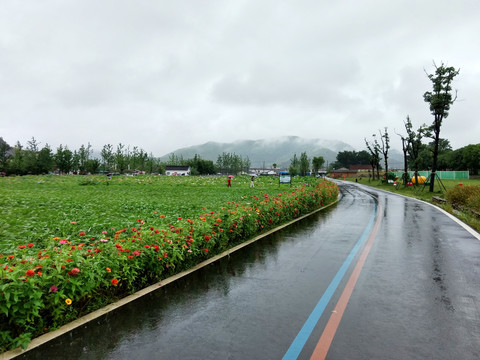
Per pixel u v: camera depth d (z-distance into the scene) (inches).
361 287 213.3
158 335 147.1
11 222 377.1
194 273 244.5
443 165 4141.2
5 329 134.7
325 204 850.8
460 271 248.8
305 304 184.2
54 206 561.3
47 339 141.9
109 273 181.9
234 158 5856.3
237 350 134.3
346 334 148.3
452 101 1278.3
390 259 286.2
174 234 251.6
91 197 784.9
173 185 1544.0
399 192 1473.9
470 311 173.9
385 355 129.8
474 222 486.9
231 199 812.0
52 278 153.3
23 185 1305.4
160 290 206.7
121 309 175.8
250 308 178.5
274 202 486.6
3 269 141.8
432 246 340.2
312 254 305.3
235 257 293.9
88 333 148.1
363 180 3385.8
